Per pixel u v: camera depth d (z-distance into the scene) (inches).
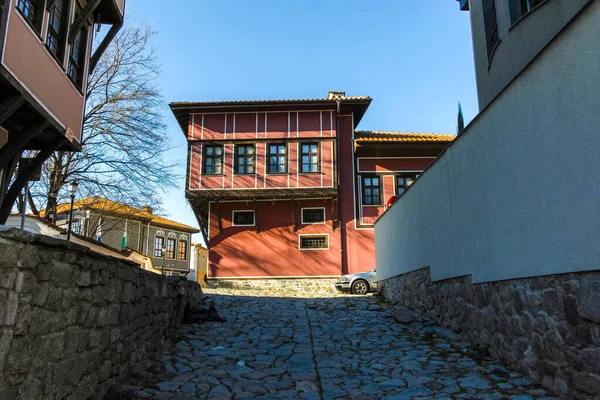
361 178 912.9
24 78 331.6
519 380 221.3
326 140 898.1
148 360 258.8
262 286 880.3
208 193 874.8
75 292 166.7
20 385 130.5
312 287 876.6
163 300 309.9
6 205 390.0
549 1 329.7
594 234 167.9
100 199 774.5
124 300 224.2
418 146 892.6
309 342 339.6
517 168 228.8
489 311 271.0
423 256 408.5
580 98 174.7
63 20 404.2
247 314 458.3
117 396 198.4
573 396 185.2
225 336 351.3
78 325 170.1
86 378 178.4
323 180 882.8
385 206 901.8
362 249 890.7
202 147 895.7
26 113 361.7
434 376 241.0
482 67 442.3
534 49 344.5
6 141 394.6
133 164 712.4
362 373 257.0
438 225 366.0
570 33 179.6
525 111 218.7
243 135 900.6
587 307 175.0
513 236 235.0
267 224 904.3
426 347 306.7
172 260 1592.0
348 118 932.6
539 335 212.8
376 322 411.8
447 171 342.0
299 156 892.6
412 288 447.8
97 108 732.0
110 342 205.2
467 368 250.7
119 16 490.0
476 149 283.4
